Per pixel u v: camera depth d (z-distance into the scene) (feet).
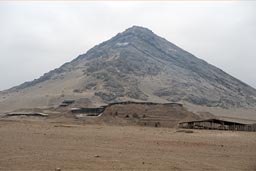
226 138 215.51
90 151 125.39
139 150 134.10
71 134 201.46
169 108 481.87
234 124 376.68
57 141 156.15
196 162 108.47
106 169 90.99
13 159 101.65
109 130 261.24
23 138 164.66
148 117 452.35
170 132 262.47
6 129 228.43
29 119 472.03
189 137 210.79
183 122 401.08
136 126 376.07
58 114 545.85
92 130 250.57
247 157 124.16
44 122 375.45
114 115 454.40
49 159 103.35
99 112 548.31
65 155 112.47
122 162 102.22
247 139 211.41
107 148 136.87
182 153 129.59
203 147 152.97
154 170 92.27
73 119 464.24
